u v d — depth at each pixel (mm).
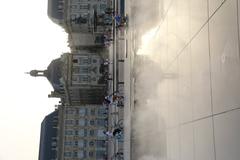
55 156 101812
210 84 5723
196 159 6301
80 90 84938
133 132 14859
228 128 4949
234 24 4879
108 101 32406
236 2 4816
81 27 92000
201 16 6273
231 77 4938
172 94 8344
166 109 8945
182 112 7359
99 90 84188
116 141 28453
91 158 85625
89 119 87000
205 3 6062
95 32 85188
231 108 4895
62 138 87188
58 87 91688
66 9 91625
